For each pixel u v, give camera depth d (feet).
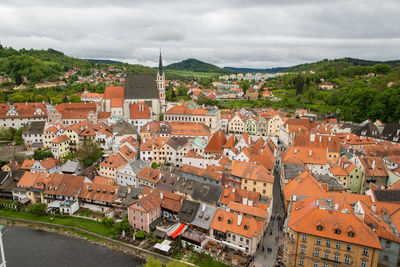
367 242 202.59
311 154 413.18
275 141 590.96
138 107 625.41
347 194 288.30
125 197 347.15
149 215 299.99
